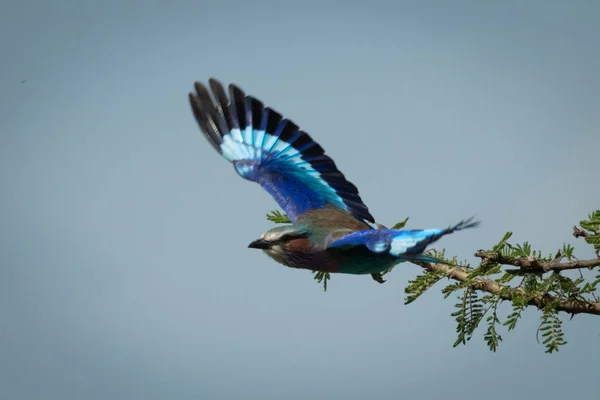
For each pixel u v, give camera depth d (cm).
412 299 1128
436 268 1142
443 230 925
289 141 1365
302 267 1176
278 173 1329
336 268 1160
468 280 1074
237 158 1377
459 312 1076
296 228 1171
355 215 1259
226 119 1407
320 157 1330
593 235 1021
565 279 1026
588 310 1020
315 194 1283
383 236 1013
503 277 1063
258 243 1180
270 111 1392
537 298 1039
